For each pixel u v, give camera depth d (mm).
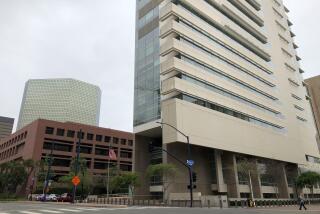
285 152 72062
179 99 48688
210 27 60781
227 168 56250
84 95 193750
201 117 51438
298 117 85688
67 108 183125
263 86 72062
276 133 71375
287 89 83625
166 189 47875
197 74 53938
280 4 98875
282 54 87750
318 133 119188
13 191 85000
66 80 190250
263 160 66688
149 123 54062
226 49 63875
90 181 76750
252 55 71688
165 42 53312
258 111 67500
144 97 57500
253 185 60000
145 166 56781
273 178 67688
